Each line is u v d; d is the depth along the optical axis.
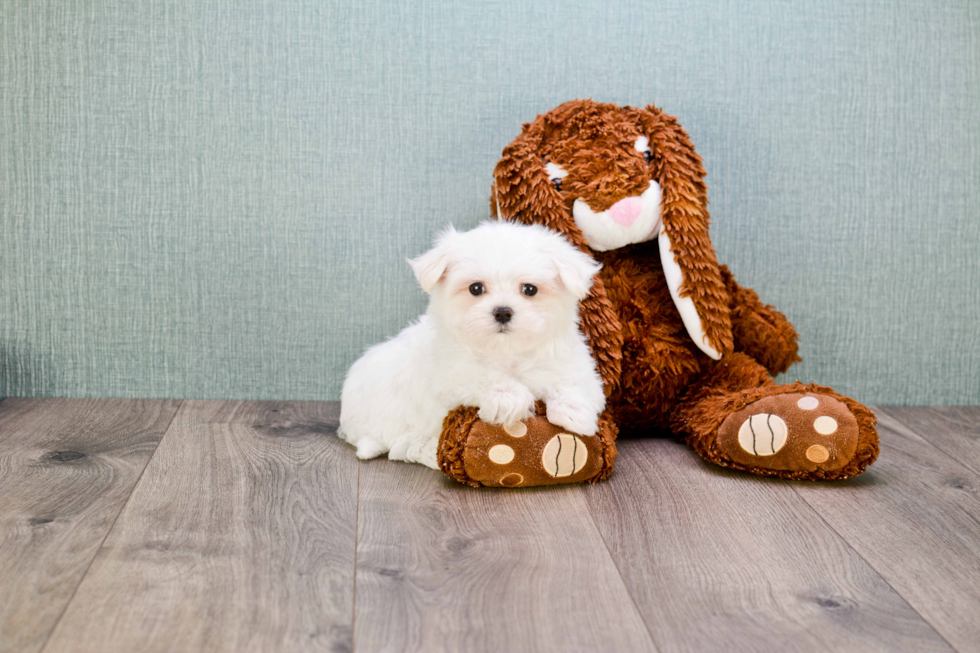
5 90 1.80
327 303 1.92
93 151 1.84
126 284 1.89
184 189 1.86
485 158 1.88
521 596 1.06
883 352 1.99
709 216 1.73
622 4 1.85
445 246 1.40
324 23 1.83
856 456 1.45
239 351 1.93
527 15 1.84
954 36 1.89
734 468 1.52
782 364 1.77
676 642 0.96
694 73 1.87
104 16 1.79
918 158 1.92
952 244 1.96
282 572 1.11
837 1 1.87
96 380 1.92
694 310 1.62
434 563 1.14
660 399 1.69
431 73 1.85
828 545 1.22
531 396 1.41
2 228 1.85
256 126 1.85
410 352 1.57
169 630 0.96
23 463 1.49
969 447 1.70
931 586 1.10
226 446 1.62
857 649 0.95
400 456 1.55
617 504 1.36
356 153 1.87
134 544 1.18
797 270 1.95
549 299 1.39
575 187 1.60
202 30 1.81
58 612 0.99
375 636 0.96
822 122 1.90
